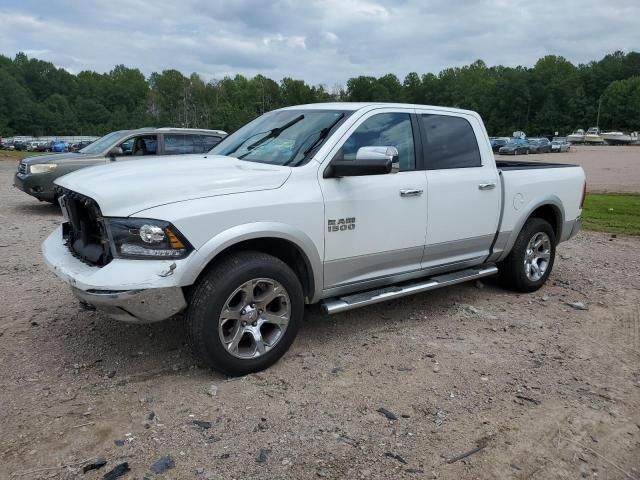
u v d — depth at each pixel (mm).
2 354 4113
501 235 5496
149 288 3352
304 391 3668
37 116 117562
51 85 131000
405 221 4594
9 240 8086
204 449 3002
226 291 3607
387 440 3139
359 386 3762
